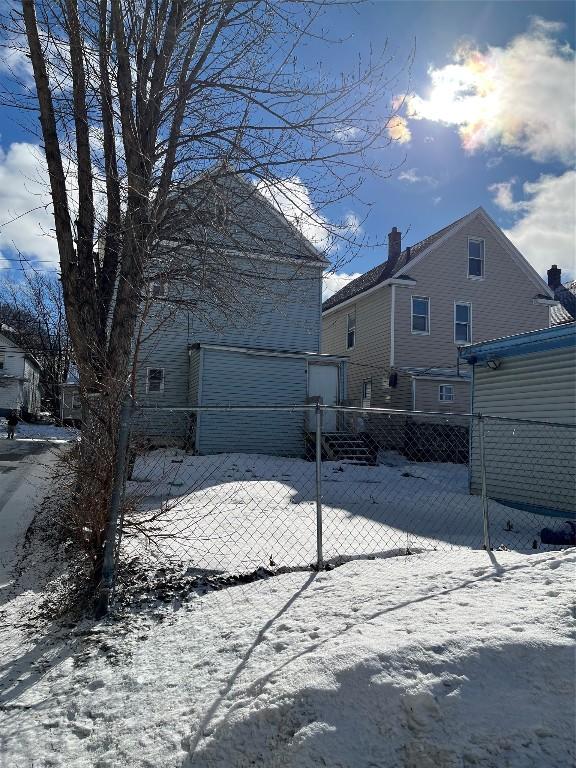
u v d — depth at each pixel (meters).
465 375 19.88
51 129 5.77
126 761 2.33
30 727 2.65
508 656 2.50
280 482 10.95
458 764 2.02
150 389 16.56
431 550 5.21
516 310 21.97
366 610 3.22
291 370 16.91
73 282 5.54
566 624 2.74
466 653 2.50
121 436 4.10
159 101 6.01
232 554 5.01
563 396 9.02
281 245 6.71
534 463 9.42
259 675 2.68
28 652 3.51
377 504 9.10
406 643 2.59
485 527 5.08
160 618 3.80
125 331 5.43
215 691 2.68
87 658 3.32
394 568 4.19
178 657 3.15
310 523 6.88
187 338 17.23
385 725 2.19
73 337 5.41
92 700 2.84
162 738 2.43
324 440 15.91
